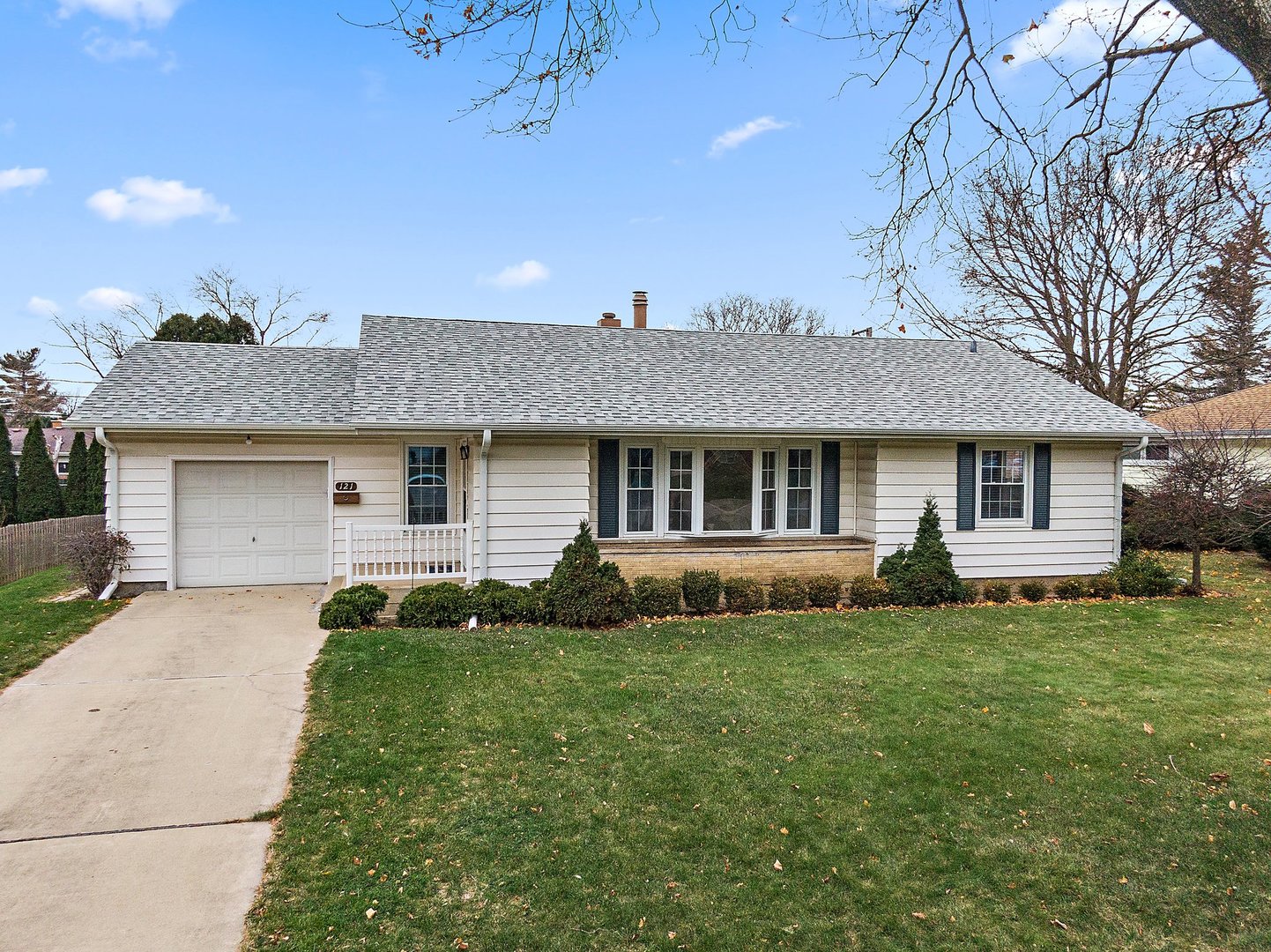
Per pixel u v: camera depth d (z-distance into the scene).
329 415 12.16
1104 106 4.91
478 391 12.01
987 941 4.01
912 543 13.15
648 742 6.42
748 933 4.02
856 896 4.38
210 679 7.76
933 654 9.27
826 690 7.80
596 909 4.19
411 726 6.60
